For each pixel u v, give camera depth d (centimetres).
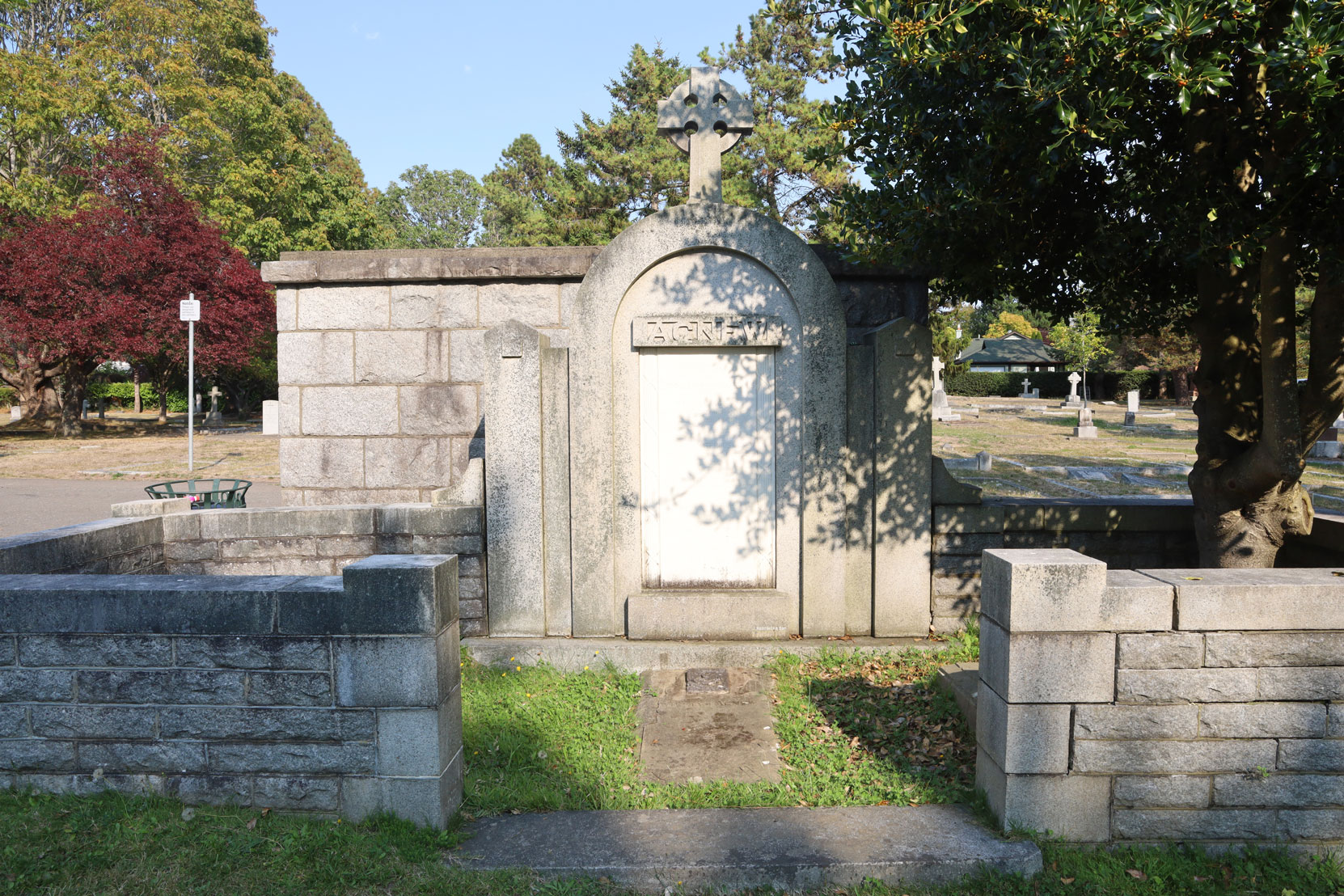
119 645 379
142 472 1803
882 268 712
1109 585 365
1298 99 440
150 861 338
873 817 397
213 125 3172
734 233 632
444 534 643
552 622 645
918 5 480
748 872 352
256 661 376
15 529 1173
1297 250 485
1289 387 491
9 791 383
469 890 337
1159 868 359
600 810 410
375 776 378
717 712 540
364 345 779
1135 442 2666
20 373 3186
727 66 3066
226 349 2884
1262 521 547
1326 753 367
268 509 657
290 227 3597
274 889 330
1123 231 541
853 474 645
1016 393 6262
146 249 2650
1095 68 437
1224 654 365
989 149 504
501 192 4150
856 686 568
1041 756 372
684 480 648
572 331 629
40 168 3153
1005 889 350
